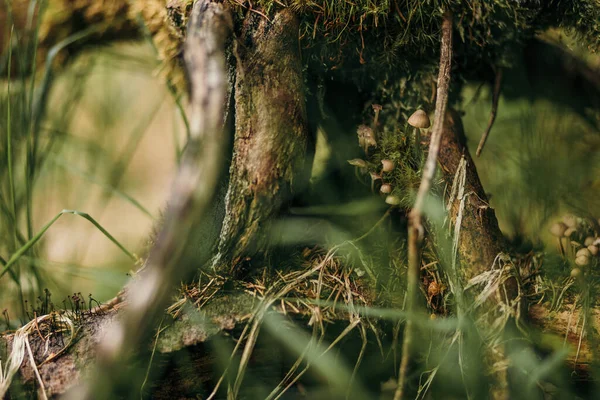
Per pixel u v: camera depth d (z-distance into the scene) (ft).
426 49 1.88
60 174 2.52
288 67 1.77
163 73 2.03
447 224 1.78
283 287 1.76
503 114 2.27
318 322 1.72
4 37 2.17
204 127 1.52
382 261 1.84
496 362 1.69
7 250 2.11
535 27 1.92
